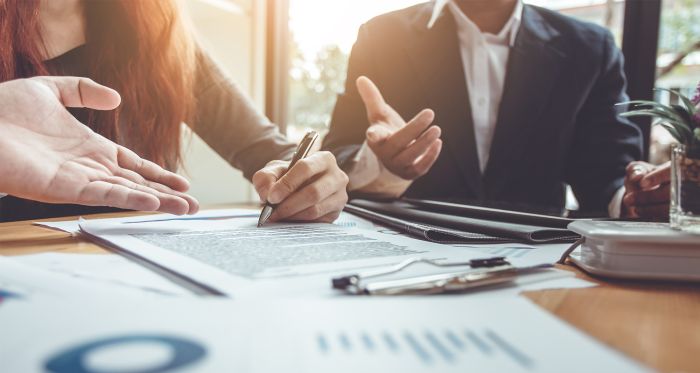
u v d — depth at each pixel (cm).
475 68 117
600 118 116
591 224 42
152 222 56
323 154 62
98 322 20
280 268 33
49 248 42
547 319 22
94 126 90
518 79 111
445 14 118
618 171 107
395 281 30
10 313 21
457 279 31
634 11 133
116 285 29
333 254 39
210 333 19
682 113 41
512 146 111
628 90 135
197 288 29
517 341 19
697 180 39
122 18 94
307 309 23
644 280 36
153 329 20
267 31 183
